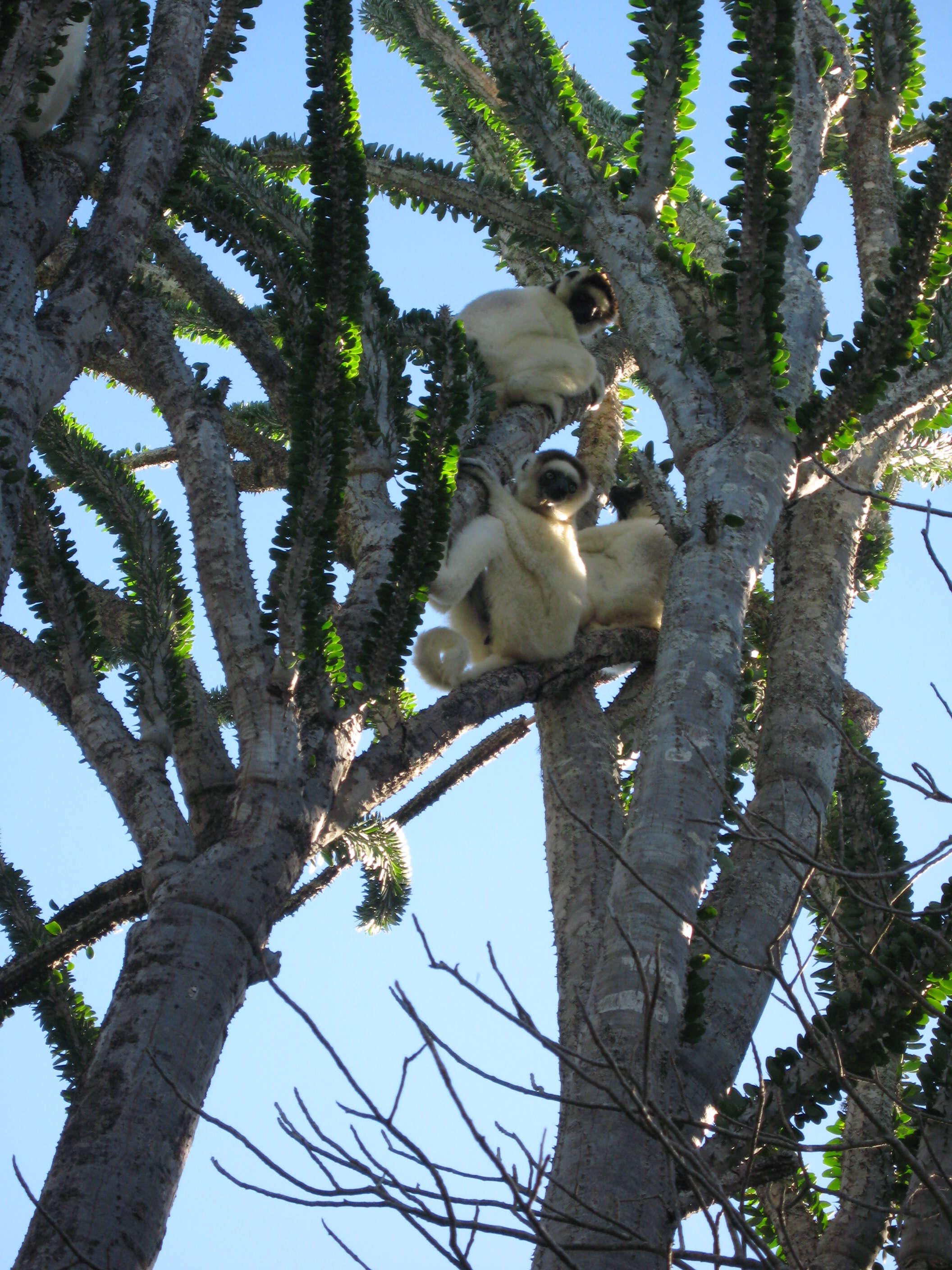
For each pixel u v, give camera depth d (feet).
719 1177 31.07
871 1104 39.09
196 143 48.70
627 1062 29.40
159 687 42.42
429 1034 21.86
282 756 38.65
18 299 37.37
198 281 55.06
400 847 52.16
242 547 44.04
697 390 46.93
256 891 35.83
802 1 61.41
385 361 51.39
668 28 54.39
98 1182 29.60
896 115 62.23
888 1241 36.73
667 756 35.86
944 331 50.49
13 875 49.14
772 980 36.63
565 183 54.85
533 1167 22.99
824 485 46.68
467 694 47.21
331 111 43.65
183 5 47.70
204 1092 32.60
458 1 56.75
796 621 47.01
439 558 41.37
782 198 42.78
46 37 39.29
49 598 42.78
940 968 35.68
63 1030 45.88
